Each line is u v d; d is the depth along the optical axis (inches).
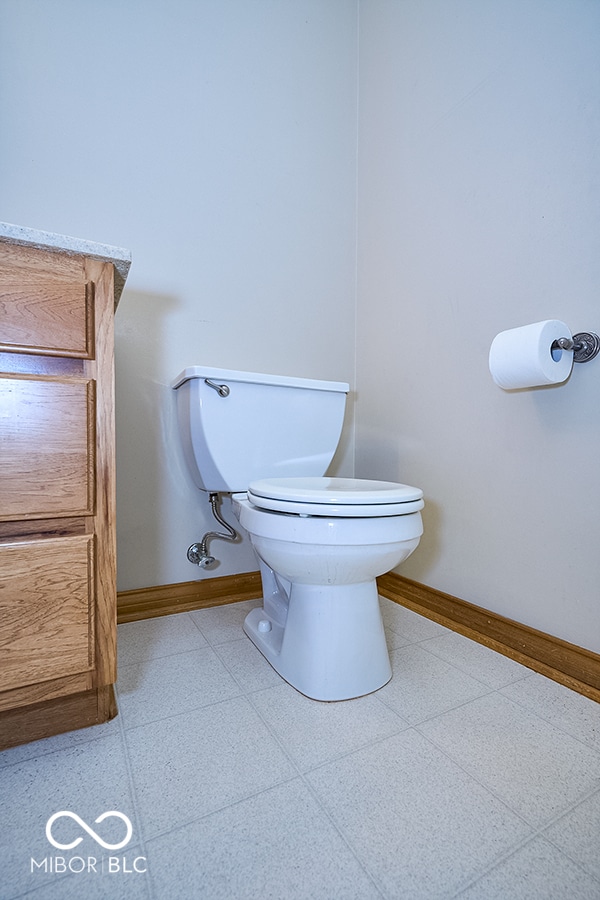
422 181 50.3
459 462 45.7
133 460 47.6
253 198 54.4
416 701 32.7
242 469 44.1
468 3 43.9
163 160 48.9
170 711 31.4
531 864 20.1
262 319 55.1
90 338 27.6
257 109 54.6
